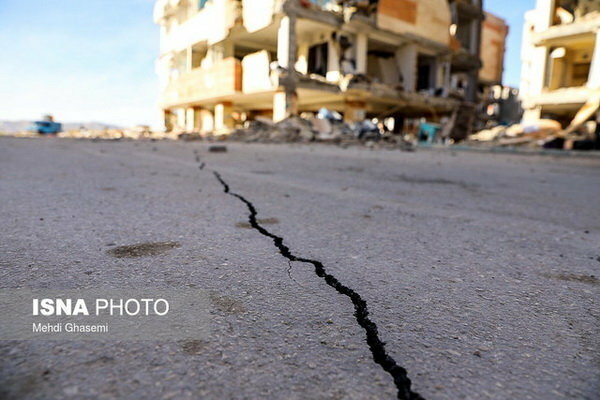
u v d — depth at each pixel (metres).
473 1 28.14
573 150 13.98
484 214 2.61
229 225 2.03
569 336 0.97
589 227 2.30
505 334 0.97
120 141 15.21
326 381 0.75
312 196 3.07
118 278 1.25
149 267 1.36
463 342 0.92
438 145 17.41
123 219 2.08
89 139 17.39
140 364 0.78
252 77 20.19
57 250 1.51
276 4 18.38
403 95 22.28
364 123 18.77
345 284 1.27
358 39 20.97
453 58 27.16
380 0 20.81
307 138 17.05
